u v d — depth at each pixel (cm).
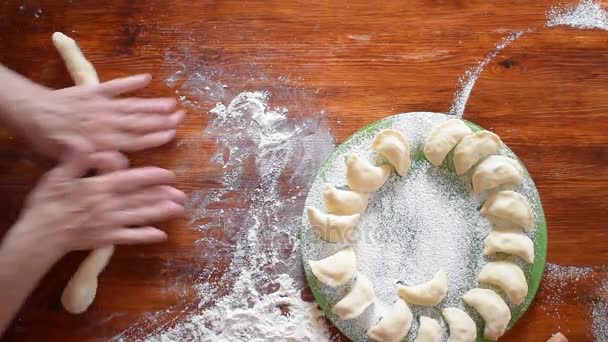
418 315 92
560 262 95
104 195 89
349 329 91
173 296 94
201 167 96
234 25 99
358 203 92
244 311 94
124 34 98
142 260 95
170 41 98
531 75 98
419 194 95
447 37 99
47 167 96
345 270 90
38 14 98
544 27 99
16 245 86
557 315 94
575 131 97
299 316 93
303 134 97
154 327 94
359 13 99
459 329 90
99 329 93
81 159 89
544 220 94
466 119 97
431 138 93
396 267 93
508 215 92
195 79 98
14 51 98
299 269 94
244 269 95
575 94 98
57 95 90
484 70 98
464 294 92
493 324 90
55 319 93
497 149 94
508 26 99
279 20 99
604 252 95
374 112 97
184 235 95
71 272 94
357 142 95
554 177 97
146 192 92
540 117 98
